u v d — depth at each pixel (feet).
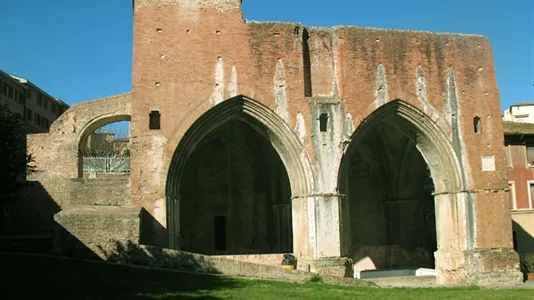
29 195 95.04
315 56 80.53
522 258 94.79
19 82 190.80
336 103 77.92
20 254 60.29
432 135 82.23
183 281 57.52
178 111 73.82
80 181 73.61
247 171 100.22
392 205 101.60
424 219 102.32
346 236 77.46
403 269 96.58
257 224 99.19
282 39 78.02
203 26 76.23
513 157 119.75
